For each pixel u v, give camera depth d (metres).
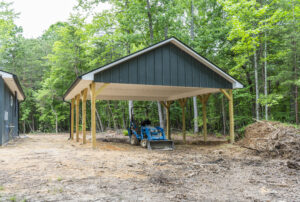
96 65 24.58
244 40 13.49
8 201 3.37
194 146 11.87
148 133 11.02
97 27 18.12
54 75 25.86
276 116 17.58
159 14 15.61
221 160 7.36
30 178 4.69
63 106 27.98
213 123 20.05
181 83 10.57
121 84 9.92
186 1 18.12
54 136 18.91
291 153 7.20
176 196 3.79
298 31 13.12
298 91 15.23
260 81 17.50
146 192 3.97
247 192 4.09
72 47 25.28
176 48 10.62
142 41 17.95
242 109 19.97
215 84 11.30
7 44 27.53
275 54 14.16
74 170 5.50
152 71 10.09
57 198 3.54
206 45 16.39
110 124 30.09
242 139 11.05
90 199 3.53
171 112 24.64
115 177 4.98
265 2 14.76
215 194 3.96
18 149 9.12
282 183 4.66
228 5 13.12
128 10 16.23
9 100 12.83
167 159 7.54
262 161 7.04
